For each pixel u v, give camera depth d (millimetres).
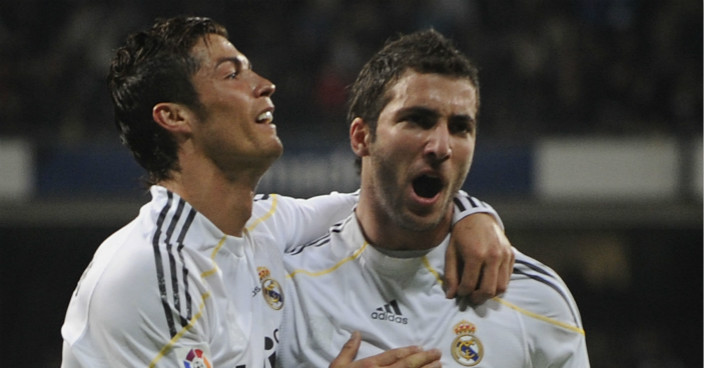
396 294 4484
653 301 19484
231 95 4250
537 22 19359
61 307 19594
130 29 19344
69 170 17531
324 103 18438
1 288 19453
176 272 4012
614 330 19453
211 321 4105
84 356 4074
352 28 19141
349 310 4473
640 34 19344
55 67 18875
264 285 4512
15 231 19391
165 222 4164
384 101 4309
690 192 17375
